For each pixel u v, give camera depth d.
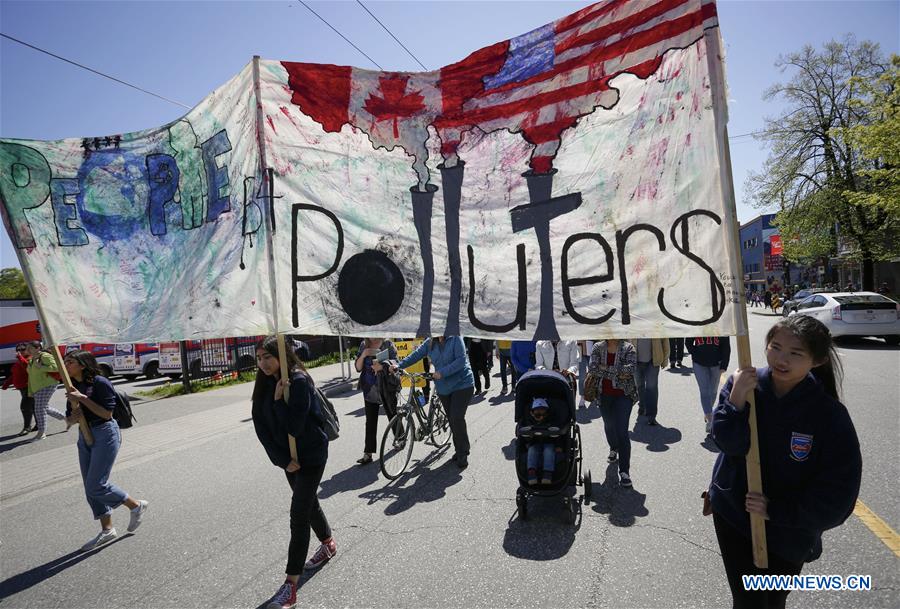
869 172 17.84
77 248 3.50
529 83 2.74
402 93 2.98
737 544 2.11
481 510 4.60
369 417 6.29
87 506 5.50
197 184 3.36
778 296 37.00
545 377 4.71
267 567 3.86
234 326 3.24
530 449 4.37
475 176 2.84
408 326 2.92
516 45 2.78
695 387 9.76
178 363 18.22
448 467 5.90
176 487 5.83
